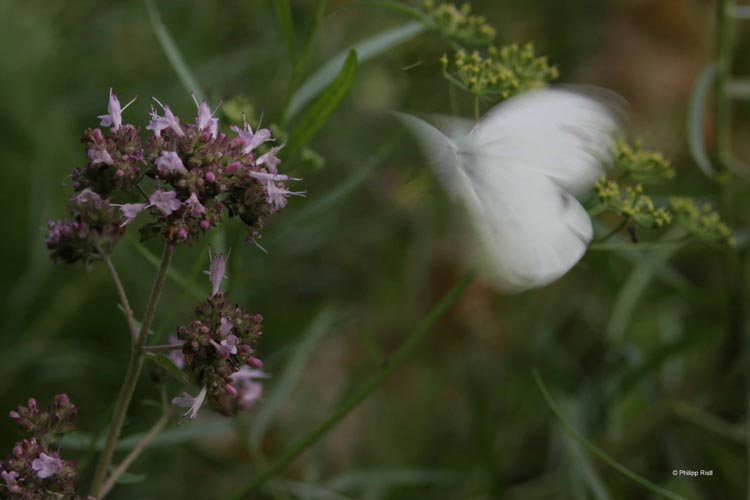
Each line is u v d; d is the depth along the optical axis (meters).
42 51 0.44
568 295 0.45
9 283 0.45
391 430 0.44
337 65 0.33
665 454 0.37
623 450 0.38
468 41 0.33
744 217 0.41
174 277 0.32
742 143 0.51
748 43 0.52
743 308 0.36
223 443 0.41
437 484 0.38
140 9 0.46
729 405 0.38
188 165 0.27
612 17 0.52
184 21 0.47
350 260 0.48
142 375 0.40
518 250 0.28
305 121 0.31
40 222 0.41
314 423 0.43
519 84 0.31
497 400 0.44
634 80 0.51
